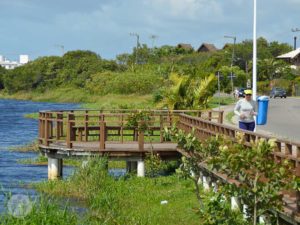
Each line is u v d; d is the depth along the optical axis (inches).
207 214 431.5
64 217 584.7
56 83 5472.4
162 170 986.7
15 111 3376.0
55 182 887.7
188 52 6427.2
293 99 3464.6
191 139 547.5
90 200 772.0
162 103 1561.3
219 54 4963.1
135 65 4928.6
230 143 450.9
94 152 945.5
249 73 4148.6
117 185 849.5
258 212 419.5
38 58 5821.9
